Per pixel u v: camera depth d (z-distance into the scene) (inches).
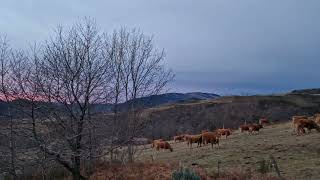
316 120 1643.7
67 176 828.0
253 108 4207.7
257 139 1494.8
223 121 3779.5
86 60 727.7
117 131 813.2
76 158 720.3
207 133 1471.5
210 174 866.1
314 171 900.0
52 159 697.6
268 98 4586.6
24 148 698.8
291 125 1825.8
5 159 701.9
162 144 1501.0
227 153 1234.0
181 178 725.3
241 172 899.4
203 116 3823.8
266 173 914.1
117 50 976.9
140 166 920.9
